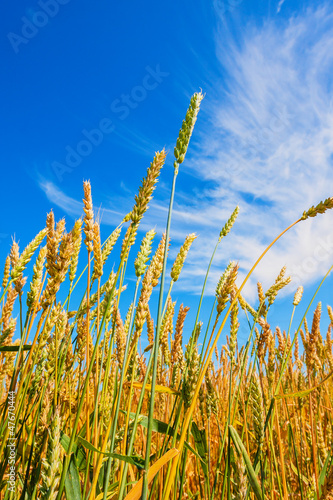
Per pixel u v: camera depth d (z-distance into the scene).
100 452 0.30
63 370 0.40
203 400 0.48
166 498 0.27
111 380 0.41
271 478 0.46
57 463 0.26
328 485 0.29
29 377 0.35
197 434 0.50
